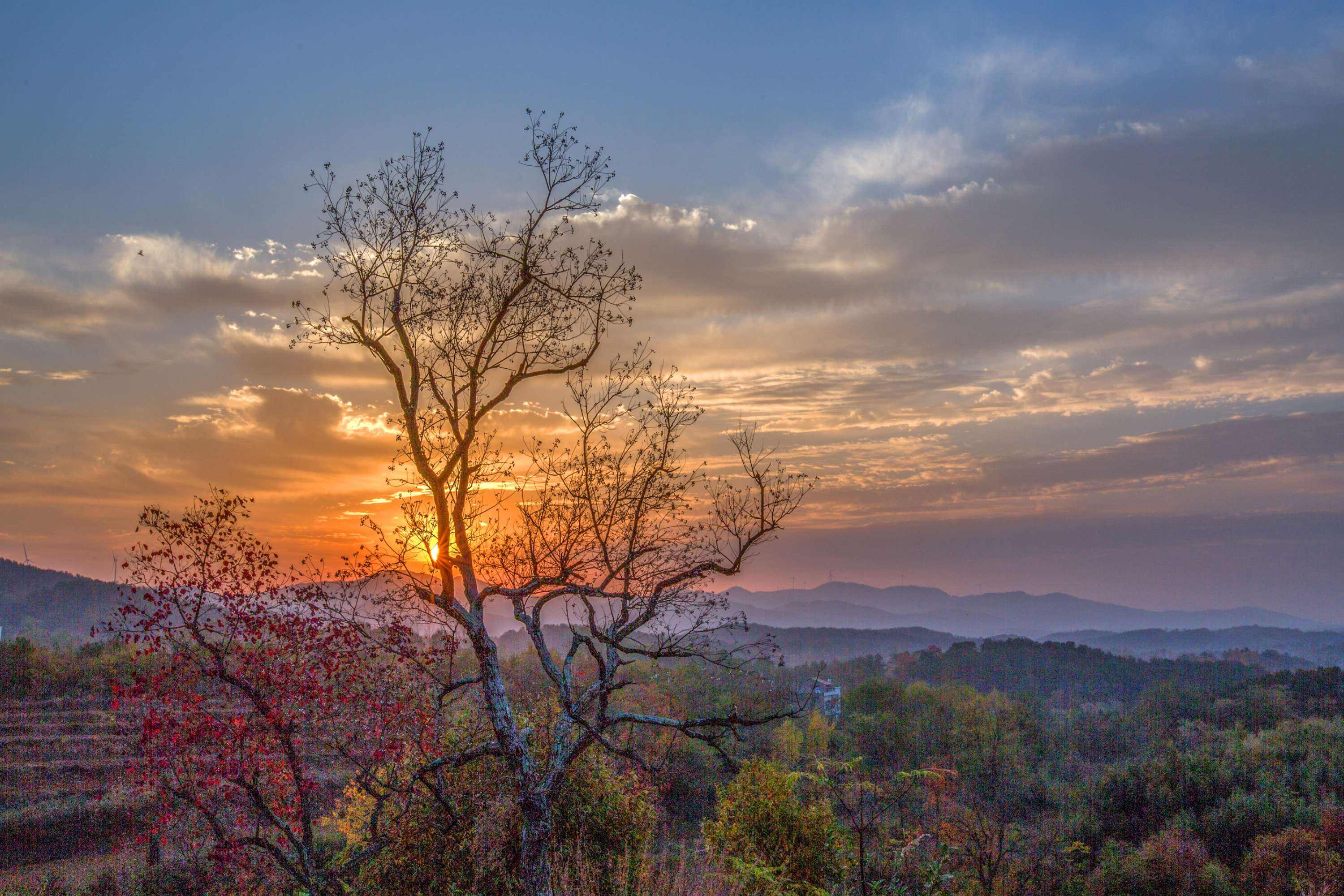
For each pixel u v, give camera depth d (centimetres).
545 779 868
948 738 5844
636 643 981
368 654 891
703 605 906
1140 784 4572
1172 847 3325
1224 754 4841
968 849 1698
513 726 876
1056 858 2389
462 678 1065
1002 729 5966
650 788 1298
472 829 1020
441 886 1018
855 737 5775
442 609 886
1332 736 4750
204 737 800
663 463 939
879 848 1532
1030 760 6247
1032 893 1948
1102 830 4094
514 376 941
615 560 927
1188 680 13075
